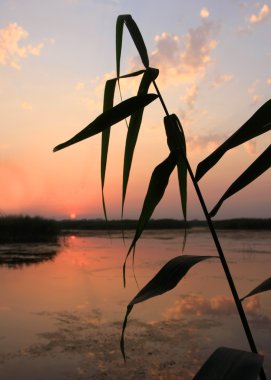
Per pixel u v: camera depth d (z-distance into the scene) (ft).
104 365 12.37
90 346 14.07
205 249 48.24
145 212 2.62
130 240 73.92
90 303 20.26
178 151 2.49
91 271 30.99
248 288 23.20
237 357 1.85
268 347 13.46
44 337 15.05
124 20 2.69
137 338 14.84
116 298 21.33
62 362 12.66
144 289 2.26
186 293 22.25
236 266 32.50
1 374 11.80
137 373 11.84
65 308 19.26
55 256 42.45
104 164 2.83
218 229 119.14
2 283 25.86
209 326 16.08
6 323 16.88
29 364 12.53
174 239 72.13
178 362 12.58
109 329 15.93
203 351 13.42
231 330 15.51
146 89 2.66
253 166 2.27
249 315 17.54
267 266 32.37
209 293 22.13
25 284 25.50
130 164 2.79
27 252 47.32
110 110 2.37
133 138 2.78
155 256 41.47
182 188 2.97
